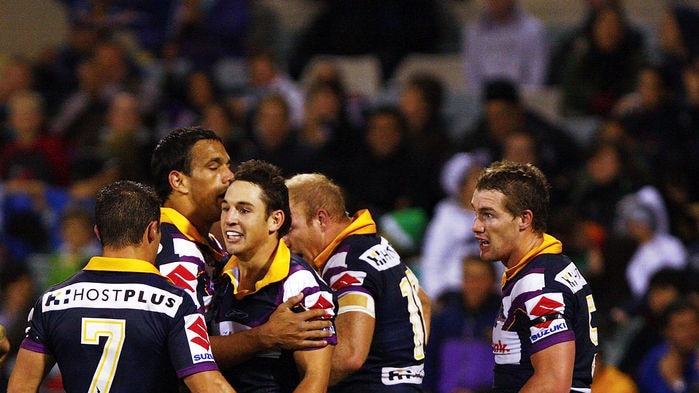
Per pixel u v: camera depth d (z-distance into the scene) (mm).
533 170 17078
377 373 17781
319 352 16094
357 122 41344
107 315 15445
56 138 42625
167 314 15453
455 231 33625
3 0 52625
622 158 35906
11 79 47062
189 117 43781
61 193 39375
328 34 46750
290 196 17969
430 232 34125
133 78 46844
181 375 15414
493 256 16938
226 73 47625
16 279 32875
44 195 39031
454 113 43406
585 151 38688
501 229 16797
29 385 15703
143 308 15445
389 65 46062
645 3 50469
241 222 16125
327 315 16234
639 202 33625
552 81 46469
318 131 39000
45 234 38219
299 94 44188
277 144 38531
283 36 50531
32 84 47625
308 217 17891
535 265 16625
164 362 15586
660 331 29953
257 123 39188
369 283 17547
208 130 17594
